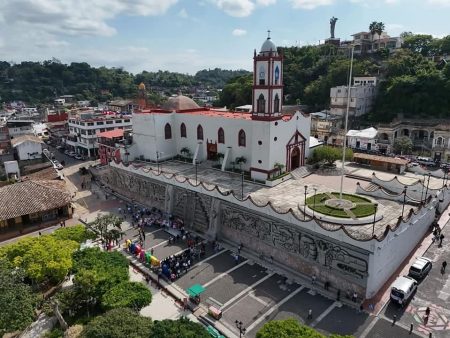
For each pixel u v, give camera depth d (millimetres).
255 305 33531
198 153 68000
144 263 41812
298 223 37781
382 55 128500
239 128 60562
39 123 143875
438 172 60125
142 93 120250
